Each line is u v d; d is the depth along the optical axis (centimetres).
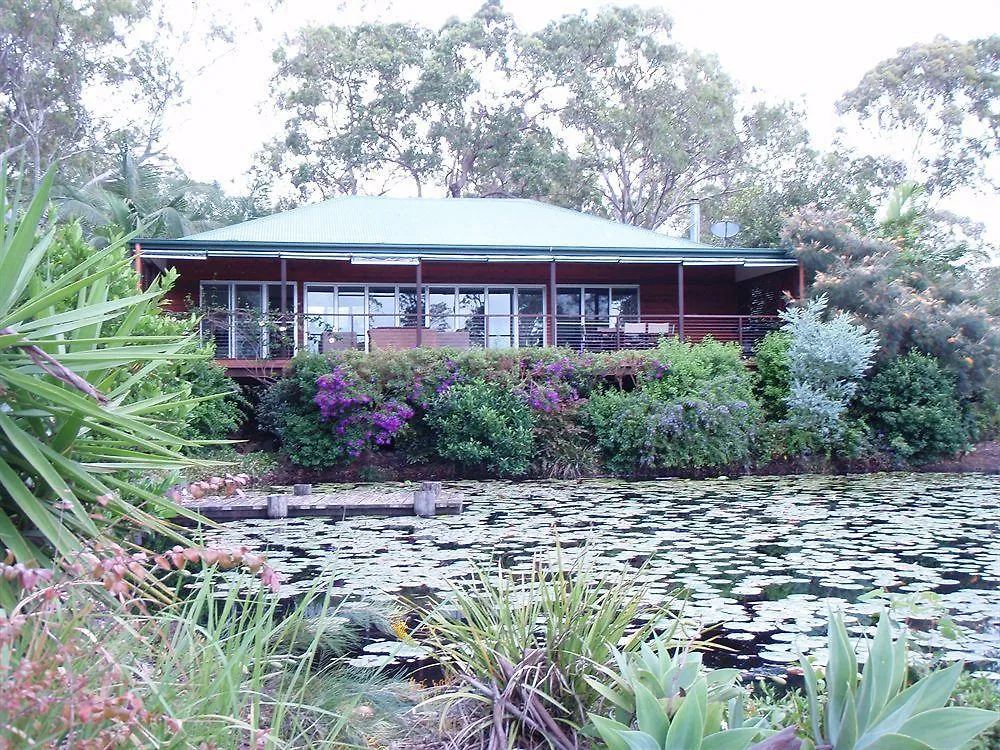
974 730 233
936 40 3192
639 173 3572
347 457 1541
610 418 1589
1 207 320
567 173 3338
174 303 1870
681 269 1800
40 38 2583
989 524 968
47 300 304
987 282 2852
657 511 1094
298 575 680
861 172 3138
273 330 1698
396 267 1942
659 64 3391
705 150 3462
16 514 309
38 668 182
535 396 1570
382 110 3275
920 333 1778
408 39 3384
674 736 240
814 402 1644
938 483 1457
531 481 1507
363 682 354
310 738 293
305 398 1534
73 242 657
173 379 711
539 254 1736
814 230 1875
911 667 369
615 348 1889
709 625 529
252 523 990
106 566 221
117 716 187
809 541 850
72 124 2698
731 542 845
